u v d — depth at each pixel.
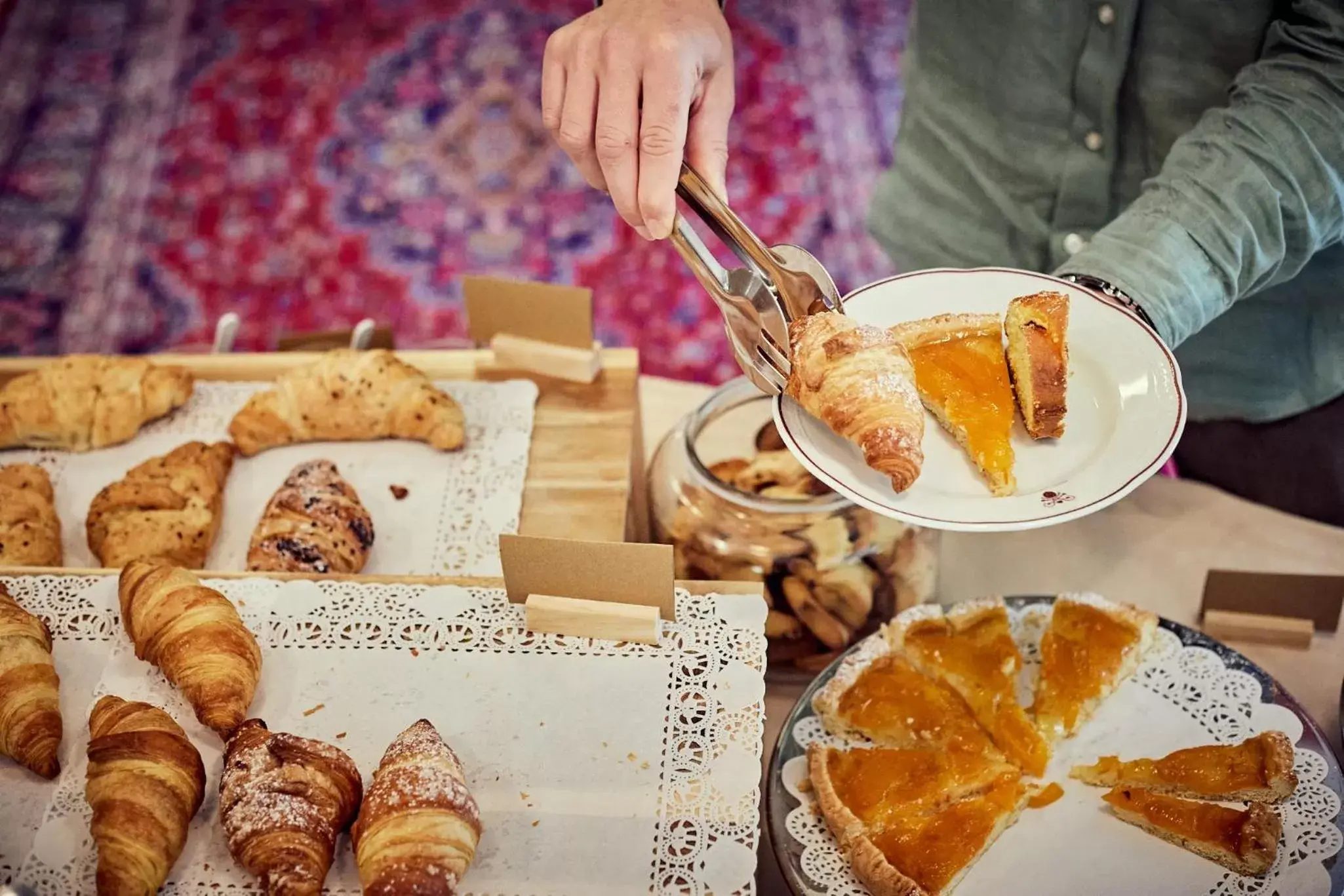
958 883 1.03
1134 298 1.11
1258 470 1.61
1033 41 1.46
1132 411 0.99
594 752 1.00
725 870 0.92
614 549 1.04
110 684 1.06
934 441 1.01
